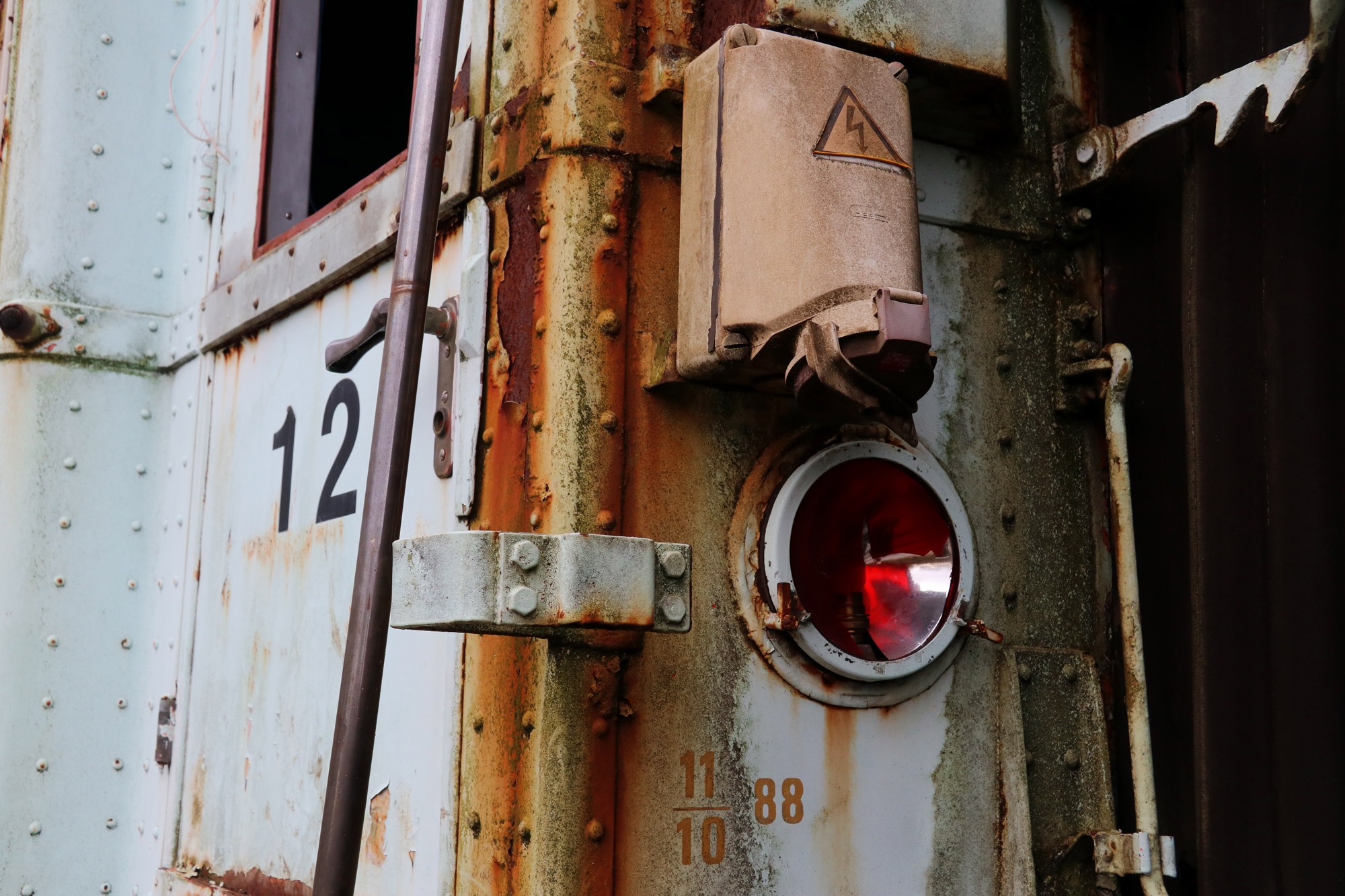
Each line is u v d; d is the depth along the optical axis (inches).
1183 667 69.4
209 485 98.3
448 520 64.9
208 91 108.2
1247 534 65.2
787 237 53.2
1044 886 67.6
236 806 86.0
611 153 59.7
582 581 50.5
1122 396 70.3
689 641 59.3
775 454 62.2
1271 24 66.3
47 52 106.8
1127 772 70.9
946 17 64.4
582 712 56.2
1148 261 72.9
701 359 55.9
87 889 100.3
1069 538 72.0
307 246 85.3
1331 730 61.6
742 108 54.7
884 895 62.5
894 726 64.4
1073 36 76.5
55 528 102.3
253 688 86.1
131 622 104.4
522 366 60.2
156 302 108.7
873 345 50.5
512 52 65.3
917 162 69.7
